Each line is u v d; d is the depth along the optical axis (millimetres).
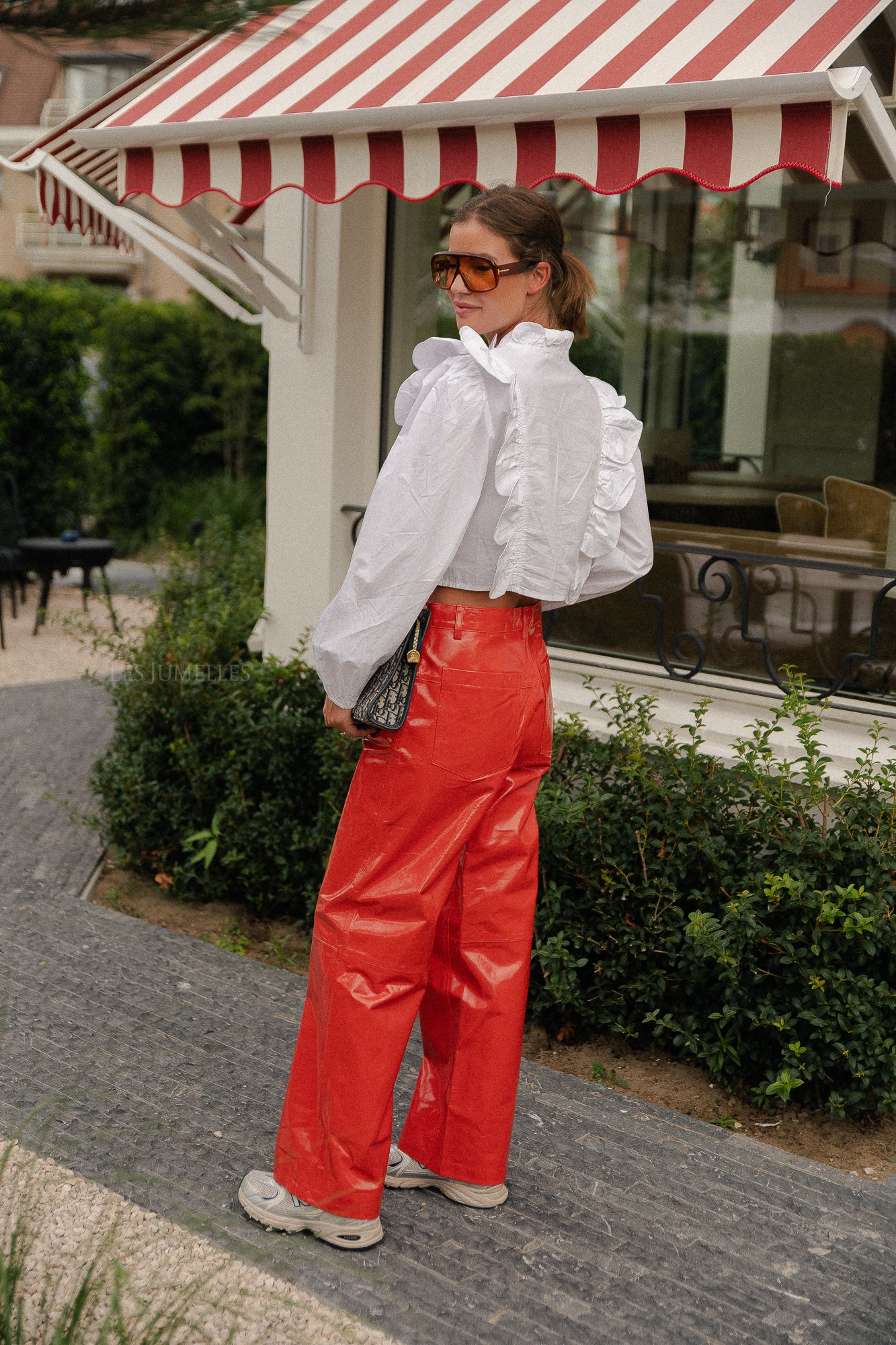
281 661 5051
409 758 2373
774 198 7117
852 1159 3215
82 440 13258
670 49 3348
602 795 3709
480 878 2547
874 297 7074
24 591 10977
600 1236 2631
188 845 4762
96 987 3773
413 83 3717
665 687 4742
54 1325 2084
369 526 2254
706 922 3332
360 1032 2418
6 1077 3131
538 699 2490
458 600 2400
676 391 7328
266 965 4082
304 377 5352
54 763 6332
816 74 2828
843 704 4445
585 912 3826
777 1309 2414
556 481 2355
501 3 4035
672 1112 3260
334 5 4438
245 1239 2498
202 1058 3336
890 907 3289
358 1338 2215
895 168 3188
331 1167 2471
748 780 3678
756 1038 3518
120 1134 2879
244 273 4922
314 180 3787
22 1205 2375
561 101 3211
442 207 5500
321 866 4457
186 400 15219
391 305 5418
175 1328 1992
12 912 4375
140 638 6203
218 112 3992
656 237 7105
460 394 2232
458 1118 2650
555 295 2488
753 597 4805
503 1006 2586
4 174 28500
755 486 6340
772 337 7297
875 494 4672
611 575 2660
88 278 28922
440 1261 2494
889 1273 2566
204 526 12641
